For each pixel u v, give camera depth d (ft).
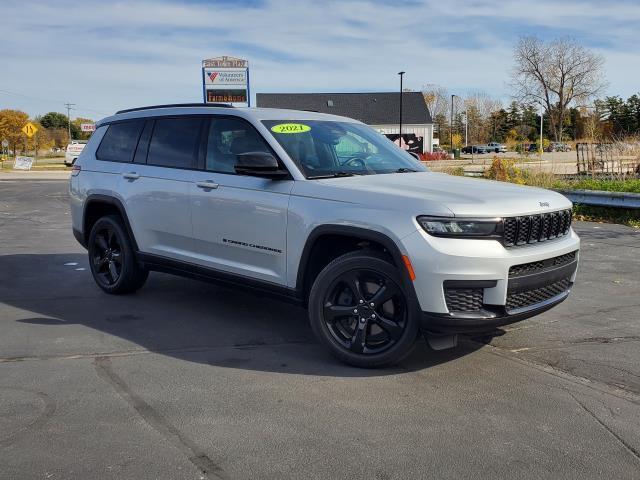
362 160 16.61
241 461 9.84
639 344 15.78
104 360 14.52
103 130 21.52
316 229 14.12
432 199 12.87
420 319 12.75
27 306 19.47
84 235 21.77
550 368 14.06
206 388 12.82
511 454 10.12
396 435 10.75
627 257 27.45
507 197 13.44
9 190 73.26
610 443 10.52
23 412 11.58
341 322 14.23
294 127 16.42
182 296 20.85
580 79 257.55
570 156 103.76
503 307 12.73
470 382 13.20
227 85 92.12
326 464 9.77
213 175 16.83
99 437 10.61
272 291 15.52
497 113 333.83
